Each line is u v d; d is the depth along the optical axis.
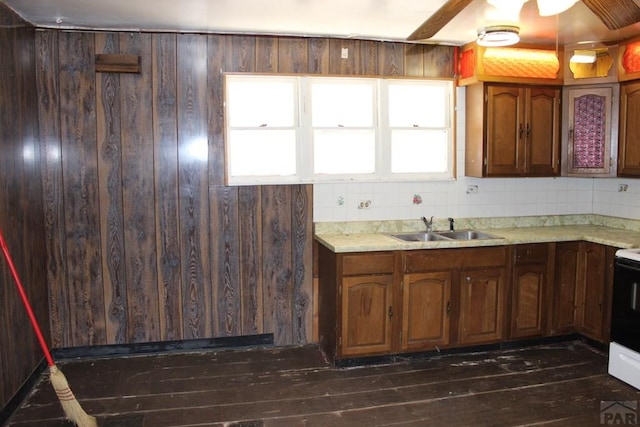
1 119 2.91
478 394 3.17
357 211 4.12
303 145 3.97
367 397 3.14
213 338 3.96
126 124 3.69
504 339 3.88
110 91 3.65
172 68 3.71
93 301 3.76
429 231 4.14
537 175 4.16
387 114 4.11
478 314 3.80
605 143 4.04
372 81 4.05
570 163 4.19
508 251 3.81
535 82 4.04
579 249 4.00
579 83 4.06
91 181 3.69
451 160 4.27
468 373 3.49
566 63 4.09
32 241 3.39
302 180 4.00
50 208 3.65
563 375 3.45
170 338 3.89
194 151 3.80
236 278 3.94
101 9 3.11
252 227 3.94
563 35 3.75
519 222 4.48
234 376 3.45
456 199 4.32
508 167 4.08
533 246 3.87
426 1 2.95
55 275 3.70
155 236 3.80
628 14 2.59
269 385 3.31
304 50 3.88
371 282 3.55
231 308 3.96
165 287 3.85
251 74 3.81
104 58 3.58
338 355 3.57
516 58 3.97
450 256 3.68
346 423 2.82
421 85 4.18
